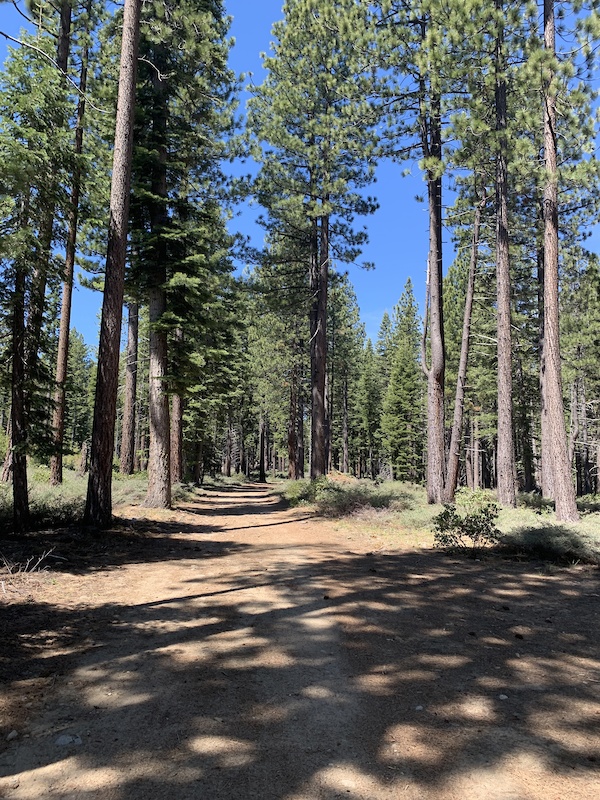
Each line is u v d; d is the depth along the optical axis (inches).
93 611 228.1
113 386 420.8
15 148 330.0
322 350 873.5
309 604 245.6
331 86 746.8
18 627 201.8
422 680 163.3
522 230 828.0
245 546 408.2
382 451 2488.9
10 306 355.6
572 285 933.2
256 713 140.6
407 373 2042.3
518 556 359.6
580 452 1343.5
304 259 941.2
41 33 521.3
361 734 130.2
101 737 127.6
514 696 152.4
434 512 550.3
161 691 153.6
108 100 561.9
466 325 730.8
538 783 110.1
